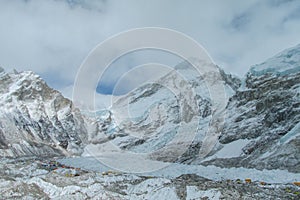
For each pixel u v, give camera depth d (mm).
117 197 36156
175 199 35875
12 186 36906
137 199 36469
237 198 33781
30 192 37094
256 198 34219
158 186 40219
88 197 35969
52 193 38781
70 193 38281
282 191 38188
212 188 37094
